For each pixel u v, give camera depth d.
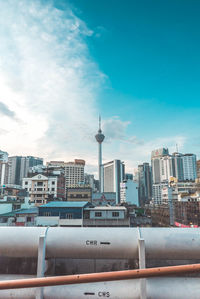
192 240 6.86
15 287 2.39
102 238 7.04
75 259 7.62
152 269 2.50
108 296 6.24
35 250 7.00
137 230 7.35
